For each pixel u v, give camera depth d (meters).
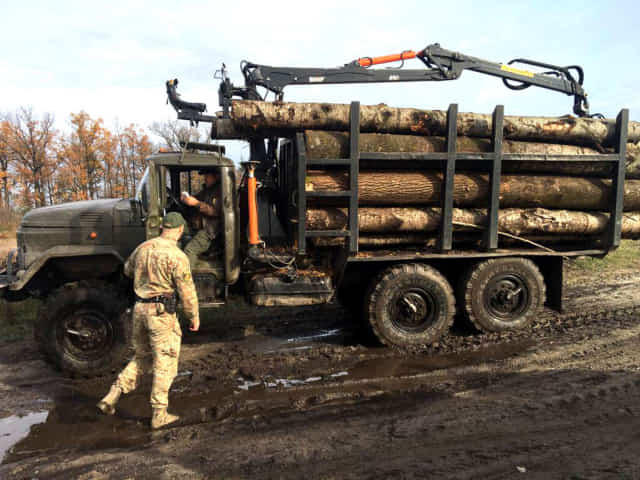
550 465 2.36
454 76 5.89
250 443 2.70
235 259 4.39
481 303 4.79
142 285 3.00
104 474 2.39
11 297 4.22
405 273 4.54
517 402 3.15
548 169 4.95
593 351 4.18
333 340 4.81
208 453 2.59
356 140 4.31
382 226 4.64
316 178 4.44
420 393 3.38
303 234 4.33
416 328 4.62
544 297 4.96
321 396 3.36
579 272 8.15
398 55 5.79
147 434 2.85
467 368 3.88
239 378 3.78
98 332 3.91
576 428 2.76
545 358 4.04
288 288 4.44
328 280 4.52
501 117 4.54
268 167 5.35
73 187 31.61
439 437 2.70
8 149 32.00
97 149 31.73
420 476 2.30
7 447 2.71
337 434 2.78
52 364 3.86
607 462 2.38
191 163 4.20
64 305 3.81
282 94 5.52
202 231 4.35
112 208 4.38
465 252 4.80
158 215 4.16
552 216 4.87
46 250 4.23
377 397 3.33
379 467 2.39
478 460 2.43
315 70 5.55
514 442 2.61
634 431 2.70
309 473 2.36
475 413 3.00
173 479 2.33
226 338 4.89
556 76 6.32
